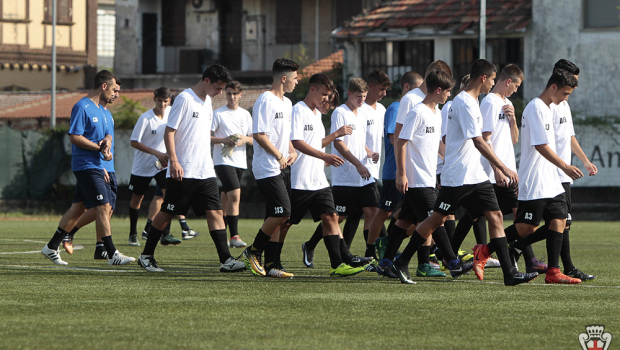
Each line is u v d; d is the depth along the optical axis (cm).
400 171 1630
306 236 3098
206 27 8100
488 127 1755
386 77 2006
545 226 1708
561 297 1410
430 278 1728
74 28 8494
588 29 4919
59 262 1941
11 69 8188
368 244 1961
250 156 4909
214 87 1770
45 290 1455
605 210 4503
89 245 2591
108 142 1873
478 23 4962
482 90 1627
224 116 2573
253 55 7894
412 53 5466
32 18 8262
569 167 1600
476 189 1592
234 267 1777
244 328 1093
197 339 1016
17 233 3212
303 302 1326
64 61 8419
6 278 1639
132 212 2620
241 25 7975
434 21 5362
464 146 1594
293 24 7806
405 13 5528
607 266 1994
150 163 2598
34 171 5294
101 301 1322
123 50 8181
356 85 1906
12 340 1004
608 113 4884
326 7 7719
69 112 6856
